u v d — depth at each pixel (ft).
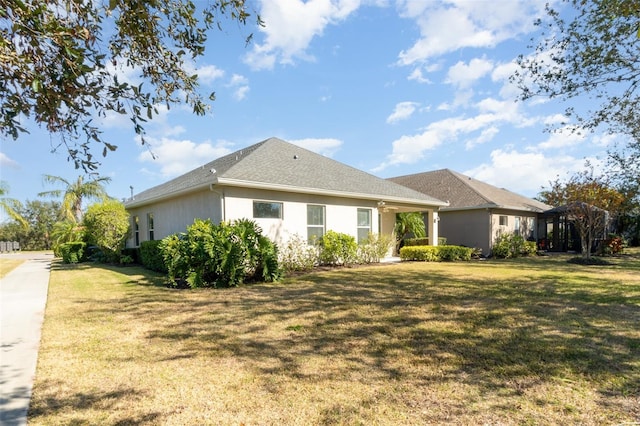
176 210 40.68
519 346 13.08
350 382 10.23
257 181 33.12
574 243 65.77
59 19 8.41
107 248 47.83
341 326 15.96
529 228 69.05
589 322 16.20
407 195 49.62
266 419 8.29
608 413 8.40
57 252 70.08
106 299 22.86
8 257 77.51
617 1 18.74
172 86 11.48
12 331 15.83
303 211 38.24
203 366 11.53
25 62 7.48
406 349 12.92
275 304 20.65
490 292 24.06
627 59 23.49
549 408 8.65
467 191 62.59
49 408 8.89
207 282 27.68
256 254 28.76
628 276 31.89
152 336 14.82
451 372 10.85
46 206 127.44
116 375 10.87
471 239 59.00
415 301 21.22
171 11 10.31
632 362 11.48
